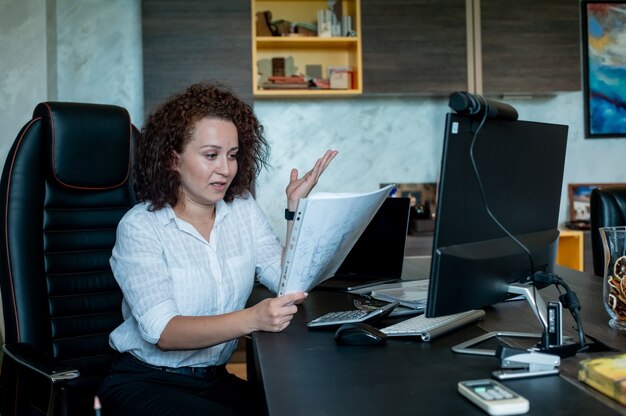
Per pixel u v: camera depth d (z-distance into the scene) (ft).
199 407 4.72
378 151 14.20
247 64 12.59
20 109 11.32
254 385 5.51
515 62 13.16
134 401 4.88
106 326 6.06
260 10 13.67
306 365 3.80
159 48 12.44
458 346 4.05
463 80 13.08
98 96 13.23
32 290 5.53
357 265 7.09
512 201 4.08
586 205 14.34
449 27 13.03
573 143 14.51
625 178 14.66
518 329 4.52
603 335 4.27
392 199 6.98
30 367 4.50
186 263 5.25
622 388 2.98
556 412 2.92
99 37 13.20
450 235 3.64
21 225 5.57
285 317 4.43
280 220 14.03
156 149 5.24
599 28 14.34
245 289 5.63
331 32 13.20
